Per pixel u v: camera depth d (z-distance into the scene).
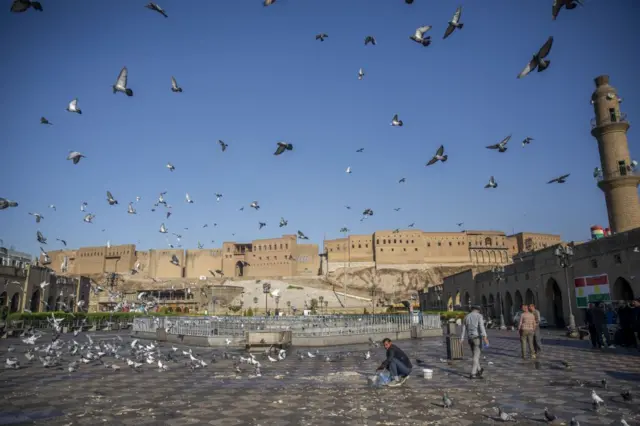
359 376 11.77
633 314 16.66
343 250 126.75
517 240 121.44
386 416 7.46
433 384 10.27
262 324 27.03
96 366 13.91
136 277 115.75
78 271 125.12
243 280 112.44
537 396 8.76
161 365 13.25
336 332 23.52
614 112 37.62
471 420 7.15
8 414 7.73
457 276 64.12
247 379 11.40
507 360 14.35
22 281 48.22
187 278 116.25
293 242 122.19
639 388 9.38
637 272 24.72
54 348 16.80
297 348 20.70
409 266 121.25
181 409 8.07
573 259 31.31
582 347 17.80
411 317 27.56
